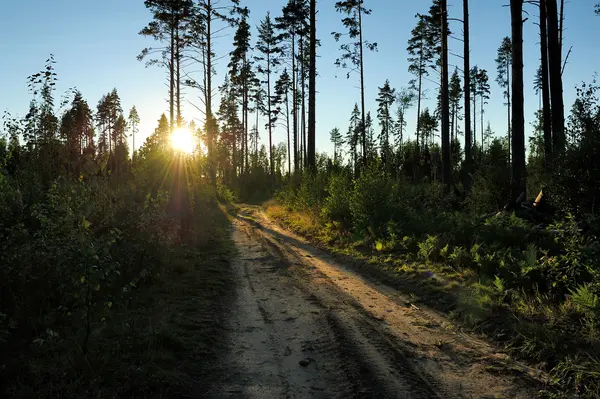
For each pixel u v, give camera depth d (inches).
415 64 1722.4
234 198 1560.0
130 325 215.5
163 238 327.0
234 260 442.6
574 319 210.4
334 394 162.6
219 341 216.5
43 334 192.2
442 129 757.9
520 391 162.9
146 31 1123.3
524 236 345.7
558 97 521.7
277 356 199.3
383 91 2257.6
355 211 561.0
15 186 287.0
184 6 1107.3
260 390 165.5
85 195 261.6
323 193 775.1
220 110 2448.3
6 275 197.2
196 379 173.3
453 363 190.5
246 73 1911.9
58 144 467.2
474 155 1525.6
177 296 289.6
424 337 223.6
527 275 265.7
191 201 518.6
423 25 1304.1
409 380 173.6
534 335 199.9
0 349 174.9
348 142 2829.7
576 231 256.8
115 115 2527.1
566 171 360.8
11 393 146.3
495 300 258.1
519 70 540.4
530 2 703.7
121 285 259.4
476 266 325.1
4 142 276.4
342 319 252.4
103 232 276.1
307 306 281.3
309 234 632.4
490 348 206.7
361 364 188.5
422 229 465.4
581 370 164.7
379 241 457.4
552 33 521.3
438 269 347.3
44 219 216.8
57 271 198.2
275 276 372.5
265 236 626.5
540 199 452.8
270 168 2009.1
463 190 722.2
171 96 1158.3
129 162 469.4
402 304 288.2
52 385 152.6
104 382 160.7
